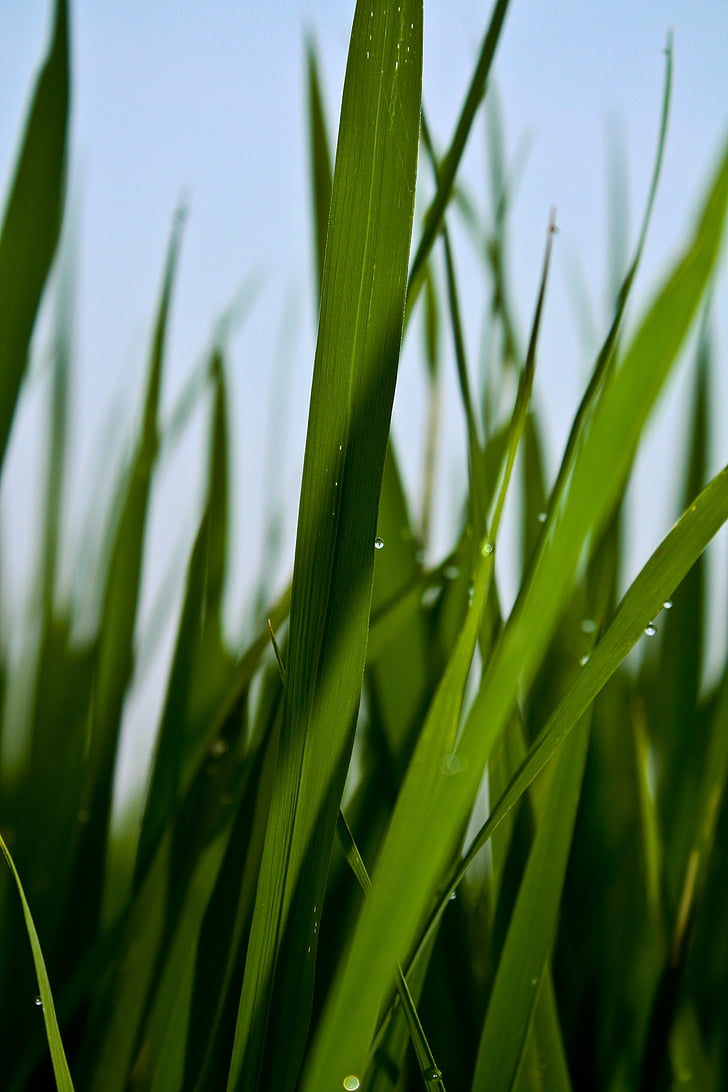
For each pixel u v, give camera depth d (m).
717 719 0.58
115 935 0.56
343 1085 0.46
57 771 0.74
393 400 0.47
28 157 0.58
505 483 0.48
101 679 0.64
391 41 0.47
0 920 0.65
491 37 0.52
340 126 0.47
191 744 0.66
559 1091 0.53
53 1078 0.59
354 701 0.48
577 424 0.48
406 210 0.47
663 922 0.59
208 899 0.55
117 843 0.81
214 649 0.71
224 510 0.71
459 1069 0.56
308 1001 0.48
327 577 0.48
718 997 0.59
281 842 0.48
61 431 0.82
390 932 0.46
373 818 0.59
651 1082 0.57
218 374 0.69
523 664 0.45
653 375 0.44
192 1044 0.55
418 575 0.57
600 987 0.60
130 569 0.65
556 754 0.52
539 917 0.51
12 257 0.58
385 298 0.47
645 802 0.59
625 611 0.48
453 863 0.51
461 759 0.45
